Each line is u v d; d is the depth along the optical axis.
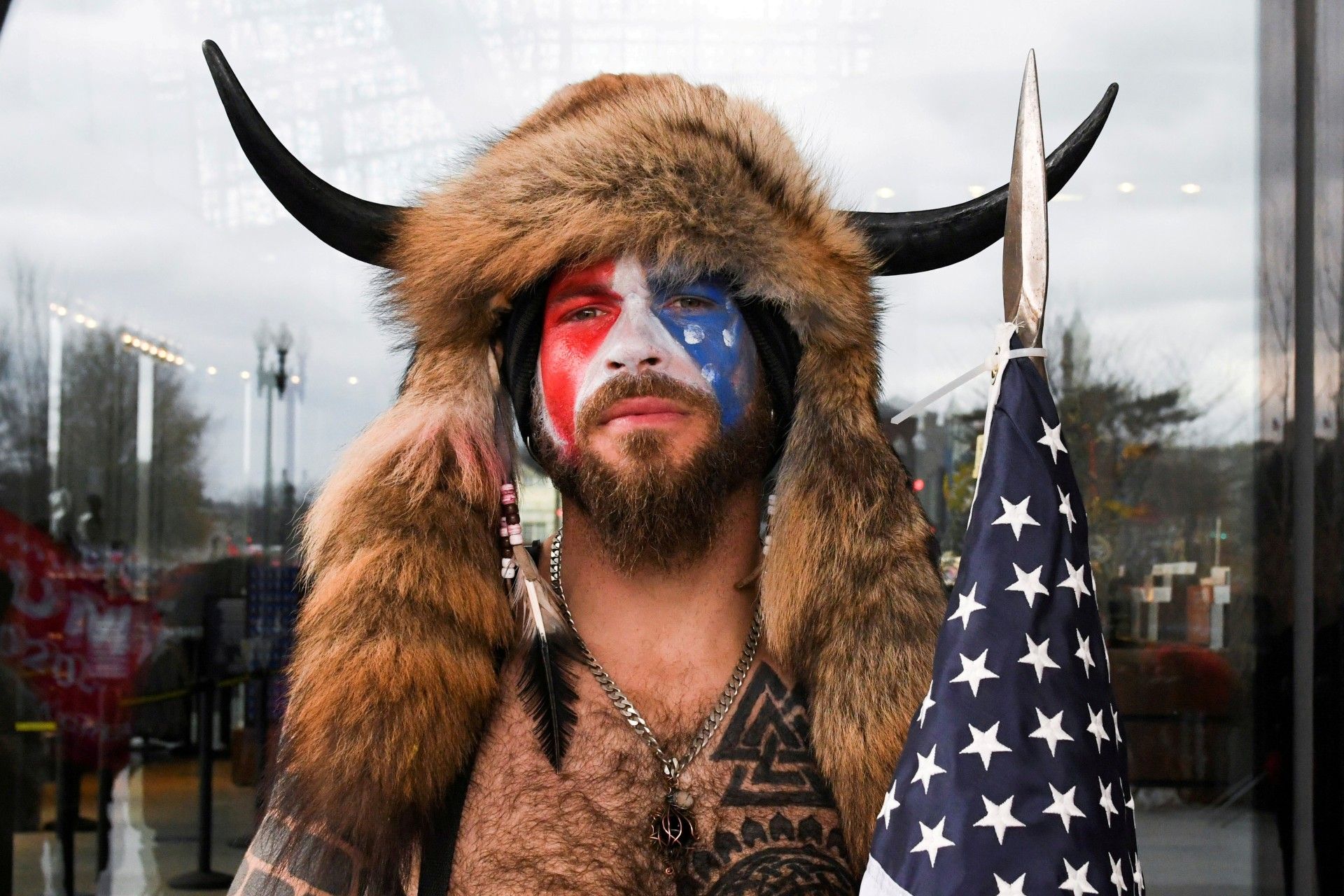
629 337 1.08
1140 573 2.57
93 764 3.31
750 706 1.11
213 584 3.38
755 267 1.09
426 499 1.09
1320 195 2.34
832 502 1.11
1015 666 0.87
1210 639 2.51
